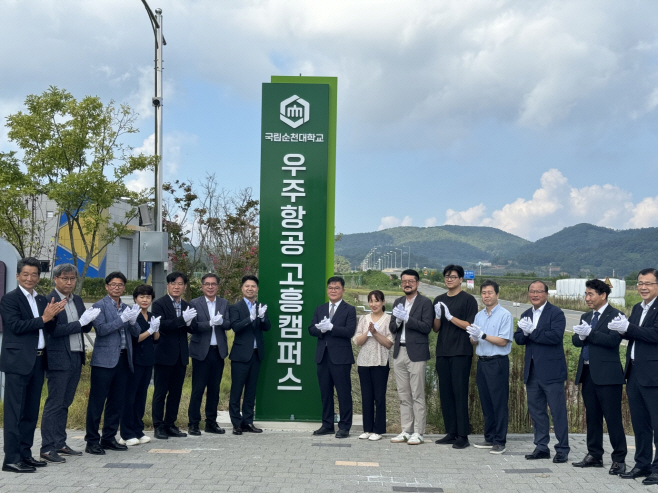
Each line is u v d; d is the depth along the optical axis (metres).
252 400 8.20
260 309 8.01
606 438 8.04
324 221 8.73
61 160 13.27
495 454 6.89
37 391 6.08
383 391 7.79
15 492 4.99
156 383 7.55
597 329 6.23
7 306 5.84
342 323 8.00
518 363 8.40
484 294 7.23
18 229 14.05
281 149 8.80
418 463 6.36
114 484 5.25
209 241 18.14
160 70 12.16
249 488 5.21
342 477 5.67
